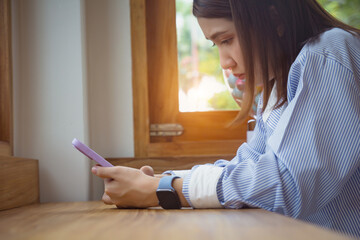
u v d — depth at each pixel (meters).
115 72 1.96
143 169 1.05
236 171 0.84
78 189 1.77
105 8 1.97
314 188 0.78
